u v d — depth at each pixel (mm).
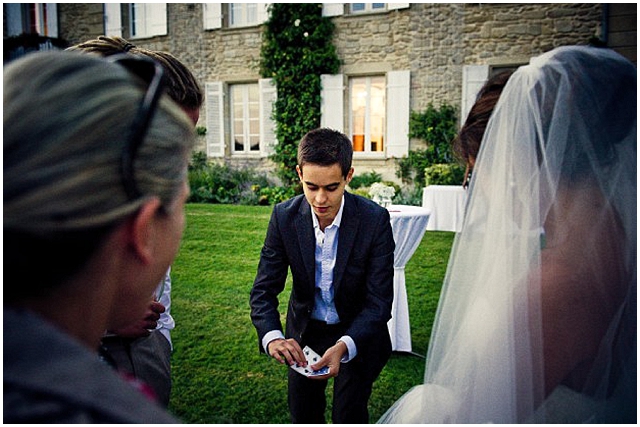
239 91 11602
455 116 9805
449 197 7008
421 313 3922
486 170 1081
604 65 1026
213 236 6590
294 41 10492
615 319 930
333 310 1848
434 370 1135
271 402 2617
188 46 11539
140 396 434
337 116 10555
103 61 496
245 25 11047
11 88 427
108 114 442
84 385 392
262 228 7113
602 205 961
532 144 1011
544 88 1015
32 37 11578
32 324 410
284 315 3959
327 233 1773
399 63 10047
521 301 943
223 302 4117
